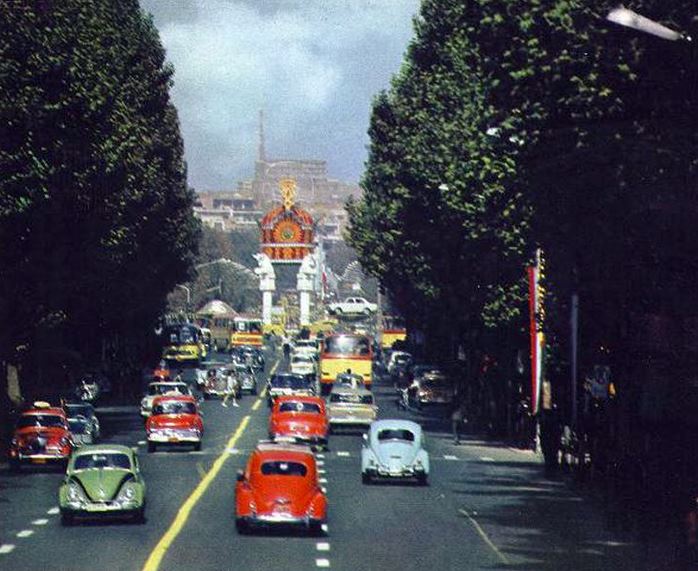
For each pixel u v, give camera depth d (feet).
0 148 295.07
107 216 336.70
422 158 387.55
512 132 199.72
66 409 330.75
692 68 173.17
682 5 170.71
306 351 603.26
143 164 400.26
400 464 250.57
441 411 468.34
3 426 328.49
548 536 187.62
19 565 157.07
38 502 223.30
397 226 441.27
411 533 189.37
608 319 252.01
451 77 382.42
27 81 293.23
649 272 214.07
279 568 156.56
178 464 284.61
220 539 180.45
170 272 529.04
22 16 294.05
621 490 209.26
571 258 222.89
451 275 390.83
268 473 188.14
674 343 244.42
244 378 541.34
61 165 303.68
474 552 172.24
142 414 397.19
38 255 326.03
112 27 382.01
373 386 597.52
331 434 370.12
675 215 190.39
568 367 312.50
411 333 638.53
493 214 299.58
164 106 452.76
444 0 419.74
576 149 183.73
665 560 166.20
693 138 178.91
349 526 195.93
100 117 306.96
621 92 179.93
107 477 196.75
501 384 372.79
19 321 341.62
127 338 551.59
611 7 176.86
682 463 199.00
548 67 181.06
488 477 267.80
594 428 271.08
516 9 185.06
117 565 157.48
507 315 350.23
